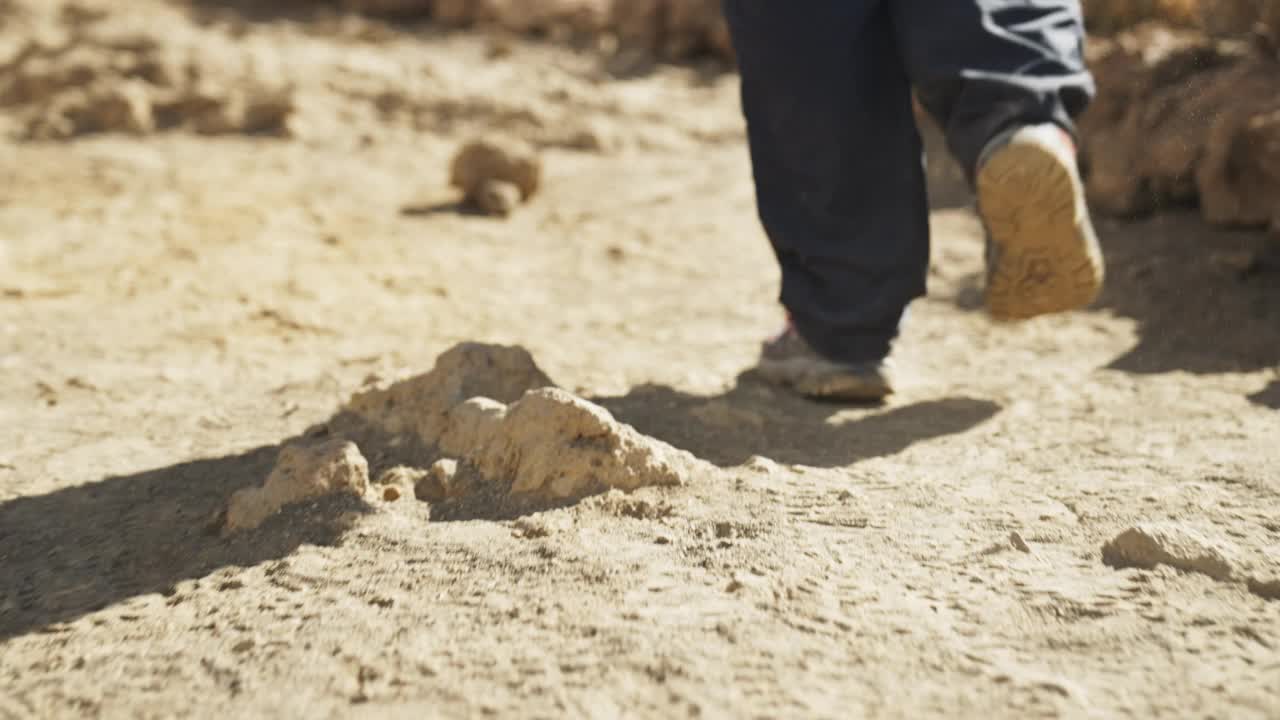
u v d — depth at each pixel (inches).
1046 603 70.9
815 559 77.5
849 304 116.3
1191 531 76.7
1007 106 99.6
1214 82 190.9
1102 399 119.5
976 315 156.9
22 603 79.8
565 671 65.1
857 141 108.7
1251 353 132.0
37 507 97.0
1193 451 99.9
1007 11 101.1
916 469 98.6
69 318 162.4
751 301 173.2
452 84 371.2
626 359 142.3
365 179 270.5
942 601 71.7
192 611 76.4
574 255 205.8
